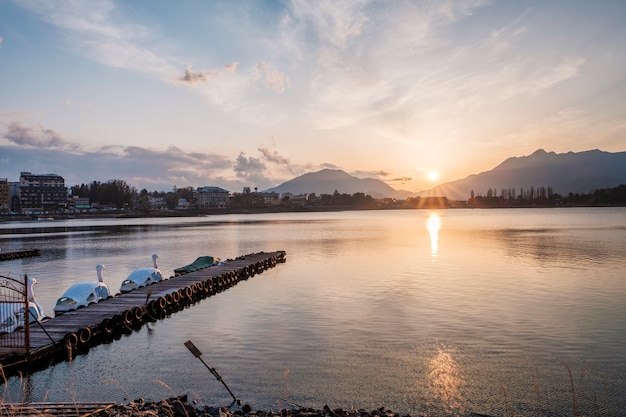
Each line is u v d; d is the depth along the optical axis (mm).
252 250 68188
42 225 166250
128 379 17656
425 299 30391
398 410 14812
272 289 36156
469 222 149375
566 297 30375
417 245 69688
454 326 23906
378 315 26469
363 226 134875
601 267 43281
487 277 38875
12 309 21922
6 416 11711
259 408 14914
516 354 19688
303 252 63000
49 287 38562
